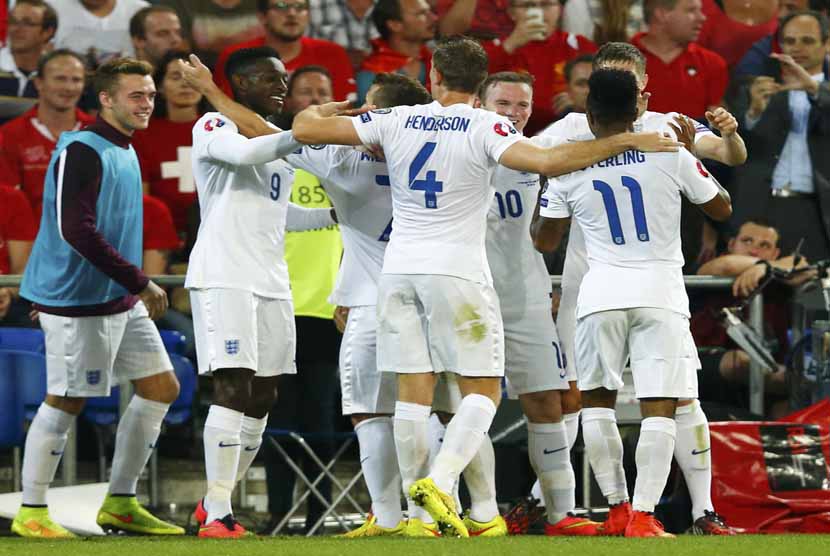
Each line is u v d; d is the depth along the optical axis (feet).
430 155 55.31
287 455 74.64
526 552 46.55
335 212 65.51
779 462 67.31
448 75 56.34
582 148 53.42
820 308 80.59
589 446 58.23
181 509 83.61
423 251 55.36
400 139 55.77
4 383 74.59
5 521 76.33
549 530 63.00
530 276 62.85
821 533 63.46
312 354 77.77
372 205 60.70
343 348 62.39
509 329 62.59
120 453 67.77
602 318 56.44
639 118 59.16
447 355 55.52
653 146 53.11
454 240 55.52
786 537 55.77
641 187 55.83
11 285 76.02
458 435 55.06
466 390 56.24
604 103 54.24
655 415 56.65
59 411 66.85
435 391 62.18
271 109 62.80
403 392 56.29
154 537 62.13
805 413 71.56
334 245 78.43
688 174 56.13
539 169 53.78
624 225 56.13
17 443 75.10
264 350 62.44
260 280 61.41
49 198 66.74
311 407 77.92
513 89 63.57
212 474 60.03
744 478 67.05
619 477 58.34
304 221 67.72
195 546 51.31
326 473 74.33
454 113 55.62
